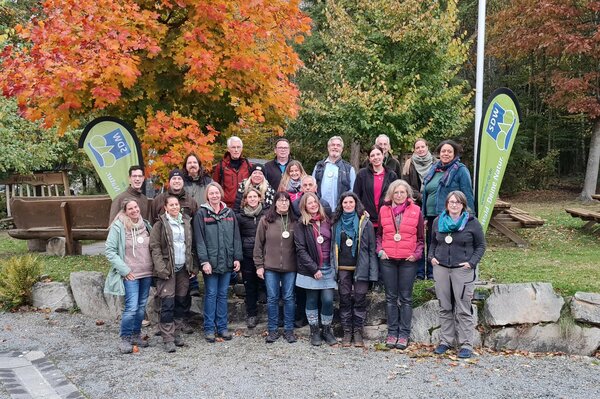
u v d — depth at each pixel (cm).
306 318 604
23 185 1678
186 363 500
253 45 654
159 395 427
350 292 553
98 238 872
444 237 521
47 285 688
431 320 552
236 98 696
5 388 442
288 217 559
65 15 589
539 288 538
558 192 2044
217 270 552
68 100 603
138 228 541
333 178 604
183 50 632
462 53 1321
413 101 1248
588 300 527
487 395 423
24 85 568
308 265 541
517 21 1817
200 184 605
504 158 567
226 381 455
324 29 1669
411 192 536
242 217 587
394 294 541
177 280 550
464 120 1384
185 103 695
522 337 535
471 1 2128
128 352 529
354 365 493
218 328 577
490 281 603
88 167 1866
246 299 595
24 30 596
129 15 596
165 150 662
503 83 2202
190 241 552
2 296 685
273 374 471
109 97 578
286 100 703
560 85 1706
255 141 1559
